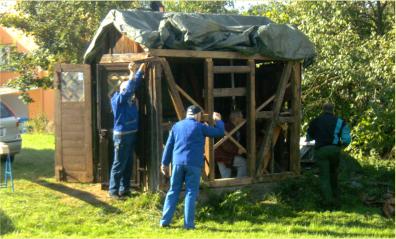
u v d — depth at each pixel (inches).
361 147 545.3
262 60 414.0
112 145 397.1
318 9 548.1
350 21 582.6
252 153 406.6
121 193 374.3
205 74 384.5
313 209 379.6
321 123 398.3
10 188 400.2
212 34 385.4
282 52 407.5
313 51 426.3
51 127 1027.9
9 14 621.6
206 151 387.5
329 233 321.4
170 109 426.3
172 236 303.3
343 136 396.2
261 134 435.2
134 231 316.2
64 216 340.5
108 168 396.5
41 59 594.9
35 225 323.6
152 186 373.7
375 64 492.1
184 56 375.2
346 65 503.5
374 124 514.3
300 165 457.4
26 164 512.1
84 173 416.8
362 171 486.3
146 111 378.0
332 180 402.3
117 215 346.3
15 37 880.3
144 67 375.2
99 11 597.3
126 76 389.4
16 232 309.6
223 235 308.0
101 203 363.9
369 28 617.3
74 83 418.0
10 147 496.4
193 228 324.8
